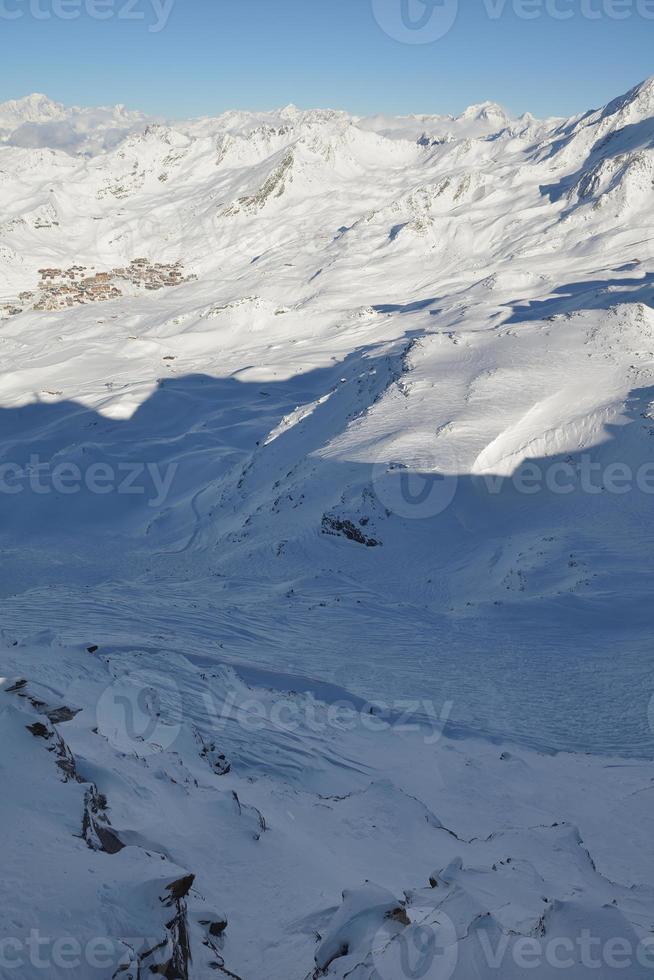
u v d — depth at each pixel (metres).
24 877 3.87
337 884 6.73
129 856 4.52
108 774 6.54
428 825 9.70
